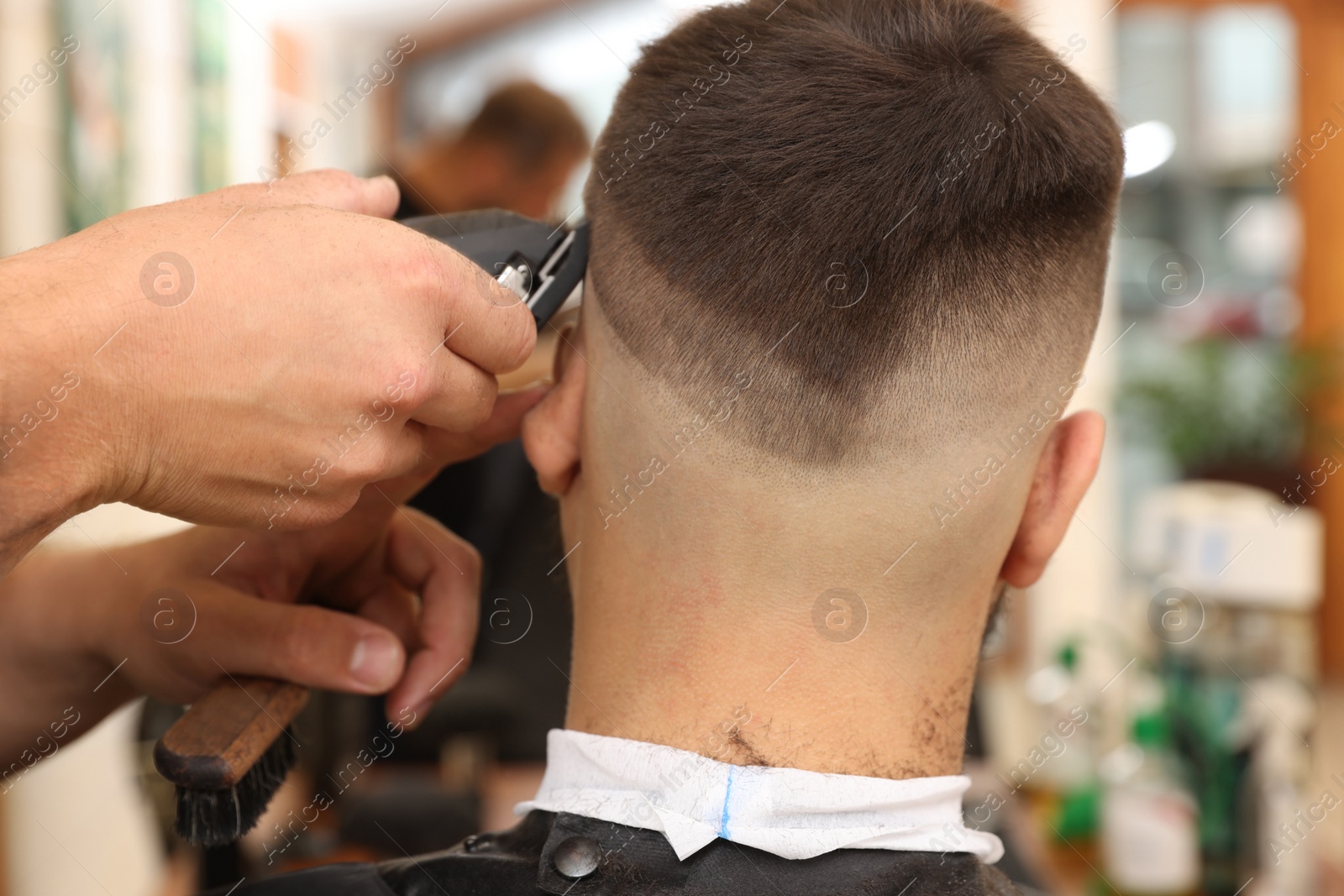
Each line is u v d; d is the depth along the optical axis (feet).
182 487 1.74
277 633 2.15
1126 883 3.75
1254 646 4.06
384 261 1.72
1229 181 10.03
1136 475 8.75
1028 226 1.68
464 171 5.12
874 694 1.77
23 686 2.57
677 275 1.72
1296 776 3.93
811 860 1.70
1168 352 9.18
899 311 1.66
